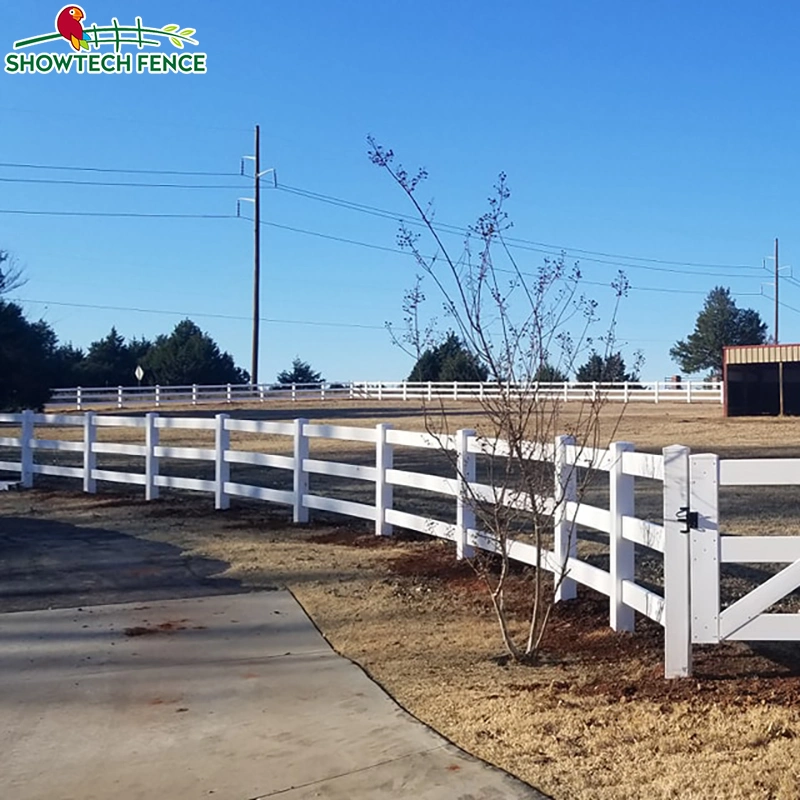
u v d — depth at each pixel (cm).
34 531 1380
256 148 5362
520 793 488
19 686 691
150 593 980
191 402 5091
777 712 576
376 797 494
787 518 1348
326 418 3856
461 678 691
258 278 5381
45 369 4141
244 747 569
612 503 789
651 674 671
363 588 991
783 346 3891
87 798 505
